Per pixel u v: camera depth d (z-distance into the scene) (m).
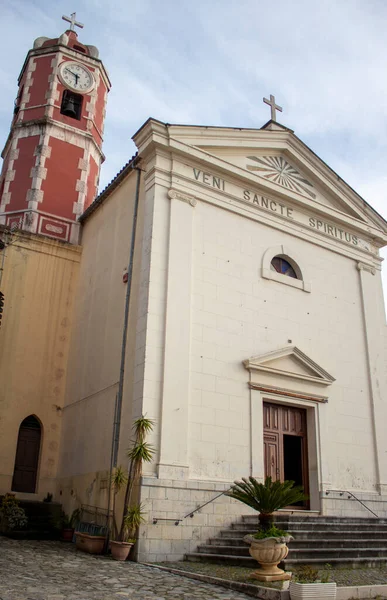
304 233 18.80
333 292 18.94
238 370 15.55
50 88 22.89
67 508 16.39
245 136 18.17
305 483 16.31
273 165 19.02
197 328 15.19
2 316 18.73
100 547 12.71
